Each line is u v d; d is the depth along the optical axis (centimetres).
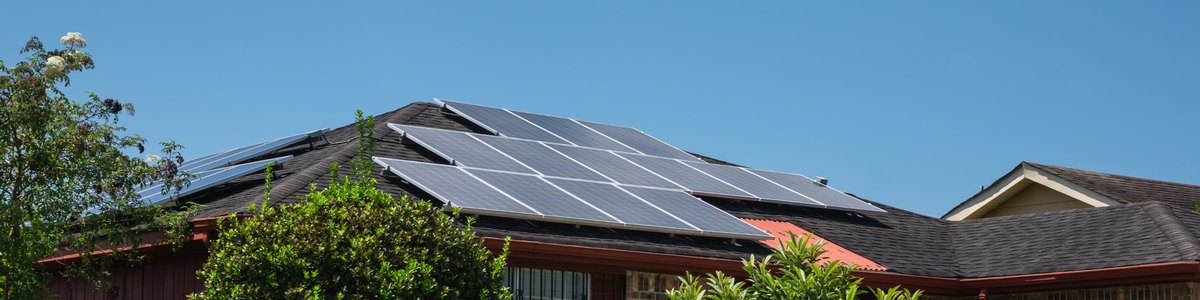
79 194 1727
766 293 1507
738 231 2102
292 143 2348
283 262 1510
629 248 1917
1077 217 2438
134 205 1780
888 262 2305
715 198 2438
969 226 2642
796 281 1491
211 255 1588
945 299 2314
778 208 2527
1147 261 2083
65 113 1719
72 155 1705
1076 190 2980
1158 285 2080
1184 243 2105
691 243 2052
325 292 1509
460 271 1595
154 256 1864
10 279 1709
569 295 1942
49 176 1692
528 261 1845
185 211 1784
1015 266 2283
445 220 1623
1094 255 2202
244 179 2073
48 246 1716
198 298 1553
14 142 1691
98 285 1794
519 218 1866
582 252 1859
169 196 1922
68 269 1805
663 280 2028
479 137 2364
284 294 1498
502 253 1783
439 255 1574
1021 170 3123
